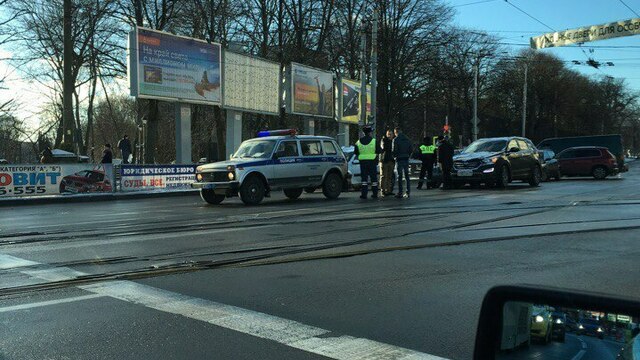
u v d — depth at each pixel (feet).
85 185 66.08
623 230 30.53
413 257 23.86
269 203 51.08
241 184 48.80
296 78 109.29
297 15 141.49
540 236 28.84
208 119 175.63
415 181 89.81
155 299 17.67
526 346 4.68
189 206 50.47
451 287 18.95
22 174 61.41
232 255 24.56
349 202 49.90
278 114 106.22
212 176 49.39
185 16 116.16
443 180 66.13
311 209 43.62
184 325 15.19
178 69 84.07
